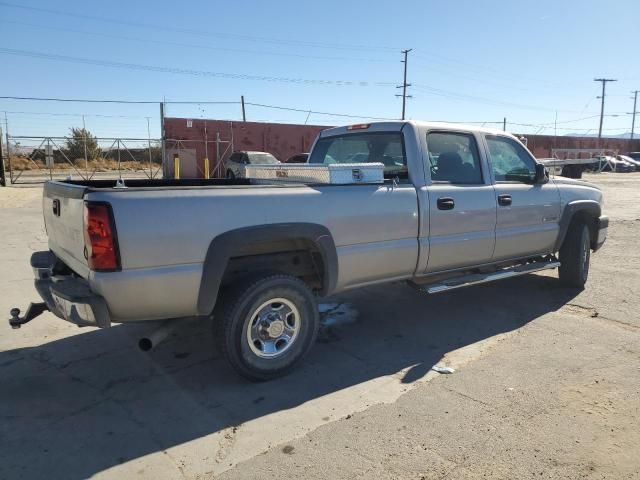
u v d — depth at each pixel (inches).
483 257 207.6
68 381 153.7
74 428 127.3
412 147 186.7
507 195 211.8
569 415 131.8
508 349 177.0
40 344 181.9
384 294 247.9
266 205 147.5
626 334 190.4
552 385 148.7
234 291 145.3
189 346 181.6
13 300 229.8
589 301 232.2
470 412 133.7
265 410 136.5
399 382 152.6
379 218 170.9
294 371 160.6
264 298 148.6
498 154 221.0
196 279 137.3
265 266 161.3
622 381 150.8
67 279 146.1
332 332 196.7
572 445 118.3
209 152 1128.2
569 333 191.9
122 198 128.5
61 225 154.3
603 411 133.6
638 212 575.5
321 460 113.5
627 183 1104.8
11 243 357.1
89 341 185.2
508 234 213.2
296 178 184.2
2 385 150.7
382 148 199.3
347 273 167.6
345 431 125.3
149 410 136.6
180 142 1096.8
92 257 128.0
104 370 161.5
